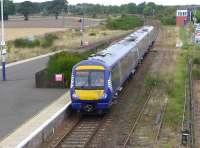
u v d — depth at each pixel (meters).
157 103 31.34
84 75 27.14
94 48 54.56
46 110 26.59
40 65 49.00
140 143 21.75
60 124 25.27
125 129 24.45
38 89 34.47
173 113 28.02
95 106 26.94
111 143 21.78
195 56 58.38
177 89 36.62
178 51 66.31
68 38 89.94
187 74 44.84
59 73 35.16
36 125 23.11
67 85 35.19
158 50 68.50
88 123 26.03
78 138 22.80
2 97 31.12
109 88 27.14
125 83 38.94
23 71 44.44
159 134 23.41
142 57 53.09
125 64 35.69
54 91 33.53
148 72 46.31
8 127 22.91
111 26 128.00
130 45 42.41
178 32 102.94
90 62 27.58
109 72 27.48
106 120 26.64
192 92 34.91
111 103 28.56
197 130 24.38
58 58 37.53
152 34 70.50
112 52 34.50
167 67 50.16
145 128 24.62
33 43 74.19
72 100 27.11
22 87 35.34
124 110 29.20
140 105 30.69
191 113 27.23
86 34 101.31
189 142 21.31
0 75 41.84
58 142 21.64
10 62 52.22
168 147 20.95
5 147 19.48
